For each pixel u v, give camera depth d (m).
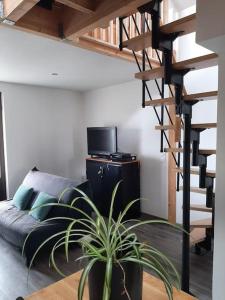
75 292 1.10
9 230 2.99
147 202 4.40
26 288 2.41
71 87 5.13
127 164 4.22
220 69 1.66
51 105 5.20
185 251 2.33
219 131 1.69
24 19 2.04
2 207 3.63
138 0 1.71
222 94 1.66
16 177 4.76
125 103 4.66
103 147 4.77
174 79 2.14
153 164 4.25
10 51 2.84
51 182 3.64
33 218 3.16
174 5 3.46
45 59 3.15
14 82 4.57
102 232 0.94
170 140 3.71
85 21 2.05
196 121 3.47
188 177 2.37
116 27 2.78
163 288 1.12
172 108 3.55
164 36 1.97
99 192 4.52
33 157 4.97
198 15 1.45
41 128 5.07
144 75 2.33
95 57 3.07
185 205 2.36
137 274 0.90
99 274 0.86
